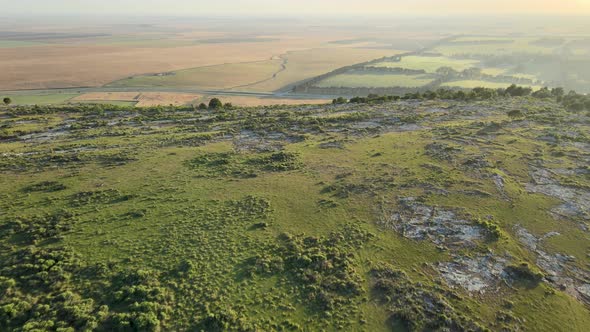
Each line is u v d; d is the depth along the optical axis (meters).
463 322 20.38
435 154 43.34
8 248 25.16
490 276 23.86
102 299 21.27
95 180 36.41
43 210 30.38
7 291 21.20
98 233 27.34
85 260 24.31
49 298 20.98
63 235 26.98
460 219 29.80
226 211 30.84
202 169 39.75
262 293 22.19
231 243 26.56
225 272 23.69
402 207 31.70
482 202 32.34
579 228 28.97
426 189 34.69
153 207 31.31
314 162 41.81
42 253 24.47
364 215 30.61
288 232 28.11
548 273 24.36
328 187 35.25
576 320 20.94
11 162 40.12
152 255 25.06
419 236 27.81
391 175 37.84
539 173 38.28
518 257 25.69
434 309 21.16
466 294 22.41
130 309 20.48
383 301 21.80
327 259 25.16
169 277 23.09
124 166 40.12
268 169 39.84
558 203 32.41
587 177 37.41
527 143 47.31
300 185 35.91
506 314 21.03
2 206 30.70
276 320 20.36
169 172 38.75
